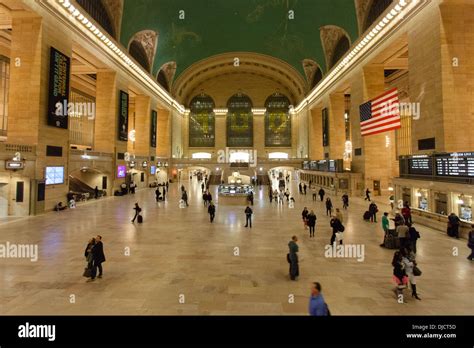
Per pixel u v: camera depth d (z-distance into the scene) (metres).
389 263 7.78
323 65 33.34
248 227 12.45
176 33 32.34
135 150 33.09
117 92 24.81
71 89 31.45
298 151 48.69
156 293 5.86
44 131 15.64
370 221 13.48
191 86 49.38
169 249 9.09
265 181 41.69
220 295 5.78
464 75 14.06
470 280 6.59
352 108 25.77
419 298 5.63
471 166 10.72
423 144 15.52
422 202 13.62
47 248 9.05
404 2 16.42
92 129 36.44
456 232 10.53
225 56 41.44
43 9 15.45
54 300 5.52
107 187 23.91
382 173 23.27
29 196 14.87
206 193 19.45
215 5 29.00
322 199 21.00
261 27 33.34
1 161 13.48
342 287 6.20
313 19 28.77
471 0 13.89
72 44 18.88
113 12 23.83
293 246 6.69
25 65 15.23
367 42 22.02
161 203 20.22
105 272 7.05
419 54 15.90
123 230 11.76
